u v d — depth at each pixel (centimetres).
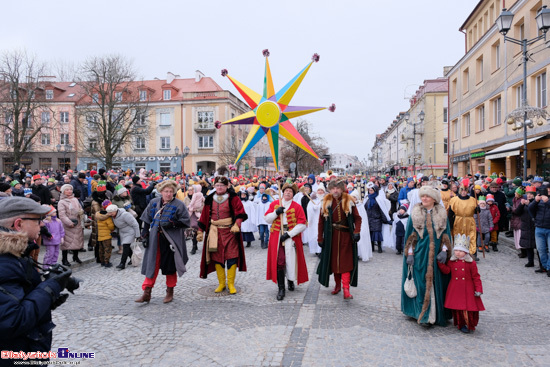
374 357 396
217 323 498
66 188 823
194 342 438
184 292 648
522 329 475
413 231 493
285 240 620
